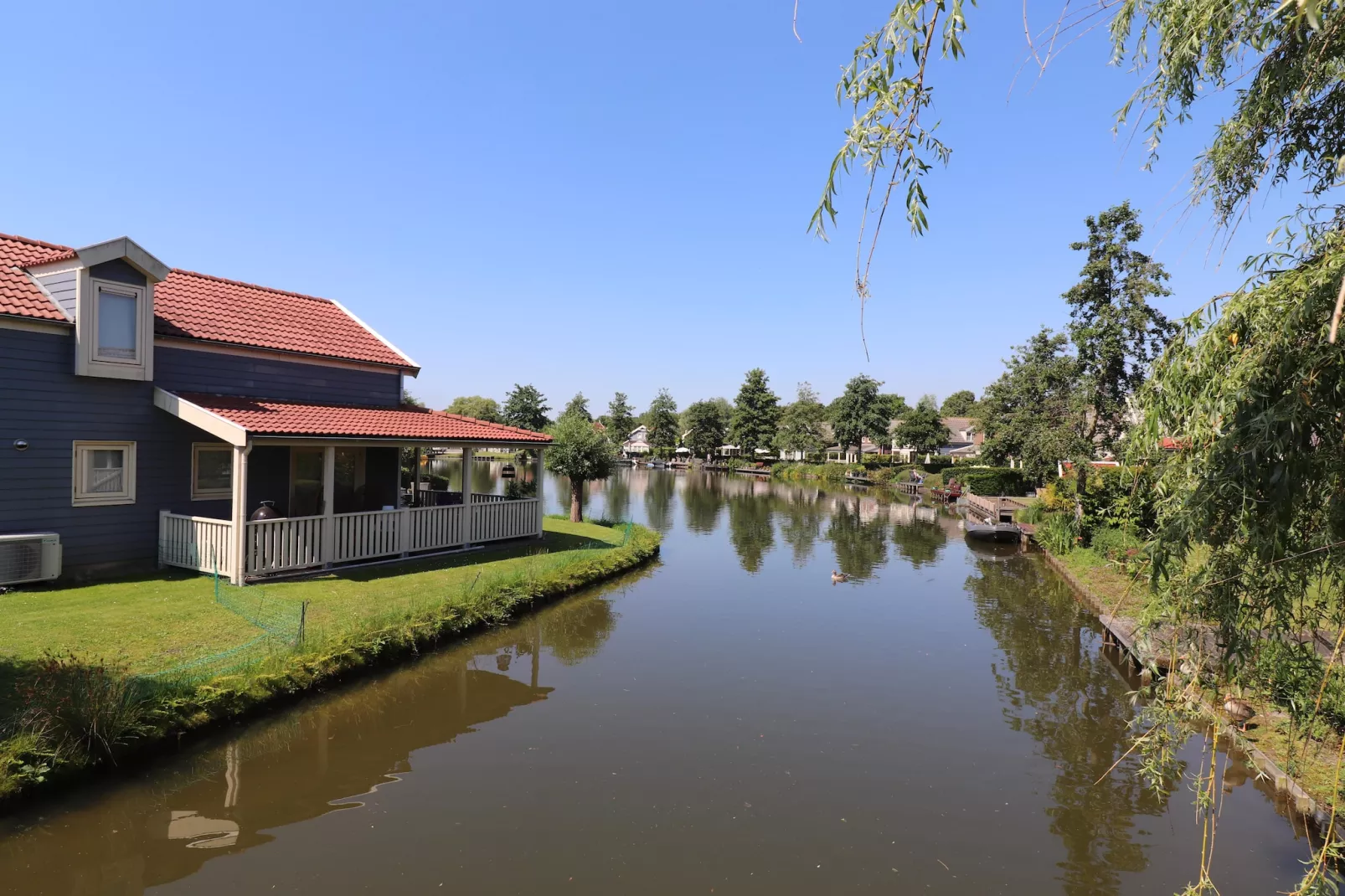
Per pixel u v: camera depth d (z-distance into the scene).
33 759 5.97
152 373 12.57
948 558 22.48
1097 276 21.05
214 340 13.74
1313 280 3.36
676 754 7.71
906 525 31.58
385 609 11.02
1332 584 3.46
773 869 5.67
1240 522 3.46
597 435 25.73
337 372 16.28
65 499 11.55
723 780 7.16
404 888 5.27
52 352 11.37
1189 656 3.73
